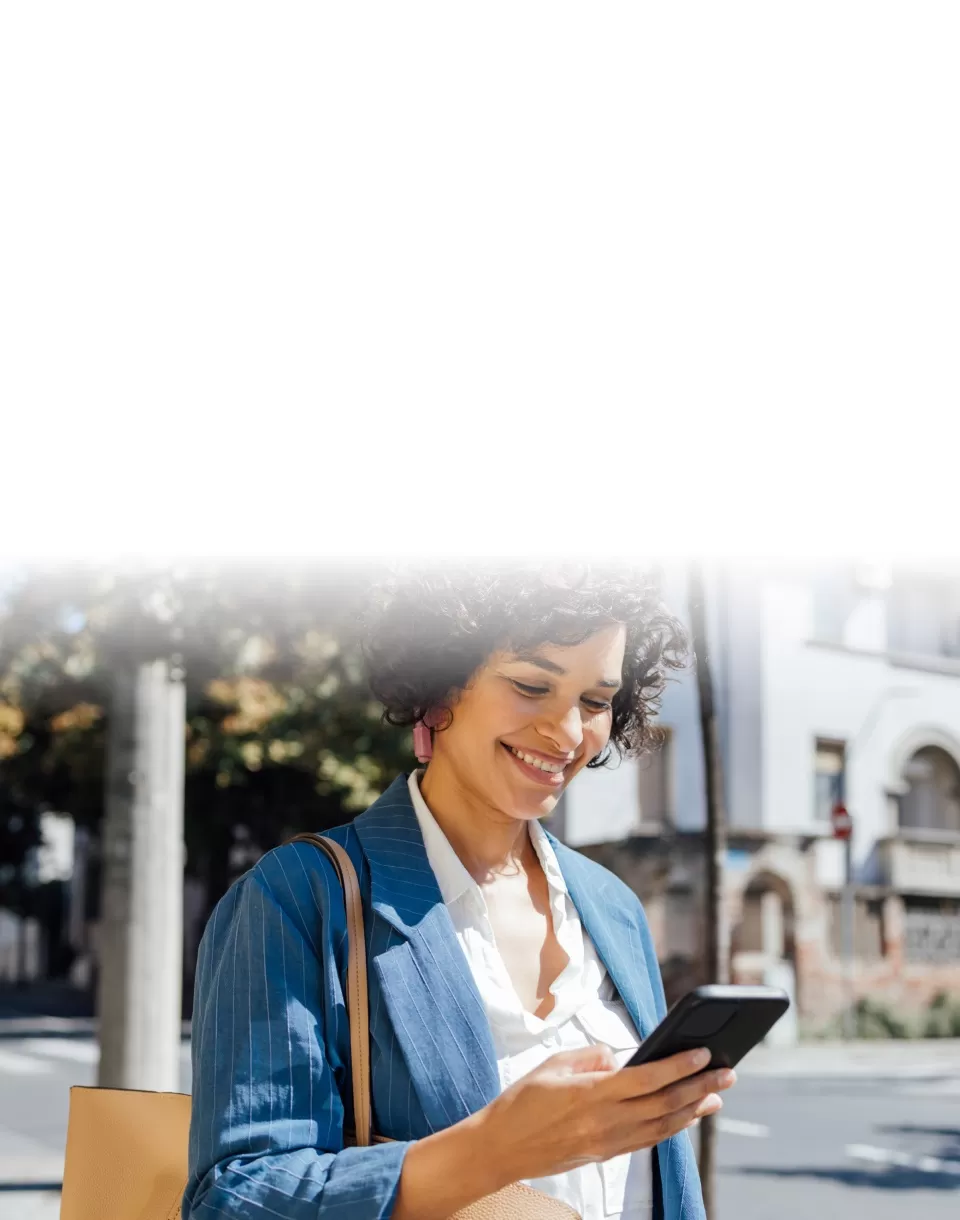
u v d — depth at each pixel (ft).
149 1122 5.31
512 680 4.91
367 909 4.82
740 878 72.49
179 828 26.43
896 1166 33.09
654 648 5.47
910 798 80.94
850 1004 74.02
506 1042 4.85
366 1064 4.60
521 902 5.29
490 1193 4.04
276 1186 4.17
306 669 24.13
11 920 162.20
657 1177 5.14
